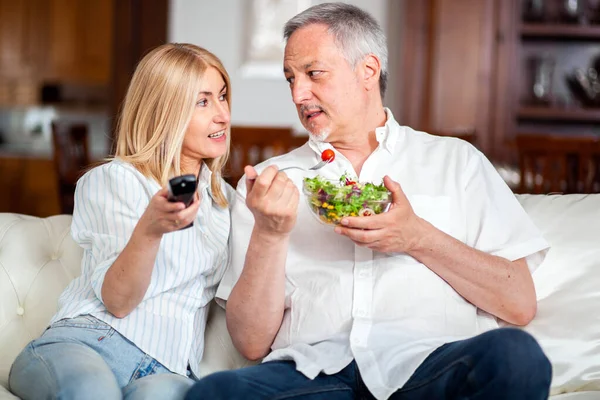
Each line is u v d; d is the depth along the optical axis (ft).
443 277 5.68
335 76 6.00
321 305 5.73
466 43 16.78
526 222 5.90
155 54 6.02
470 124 16.84
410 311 5.61
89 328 5.51
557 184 11.89
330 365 5.34
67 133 13.03
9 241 6.46
